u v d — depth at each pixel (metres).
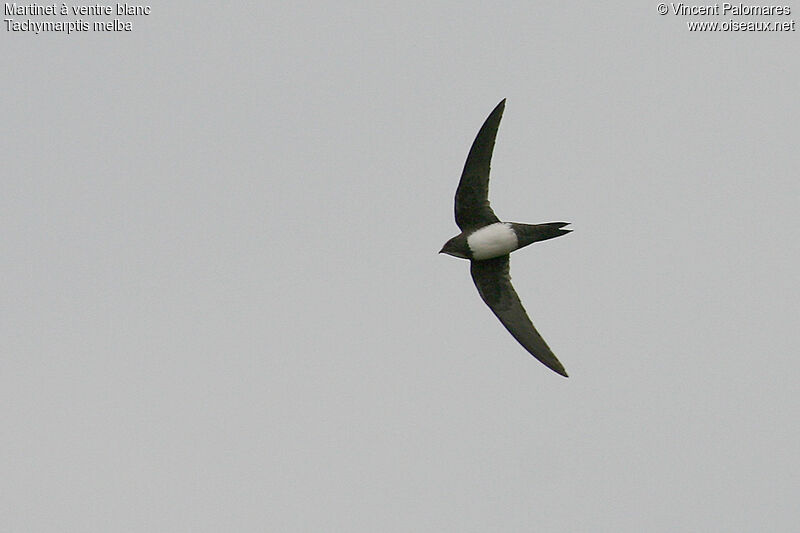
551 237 16.50
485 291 17.19
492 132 16.38
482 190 16.64
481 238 16.56
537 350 16.92
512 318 17.11
